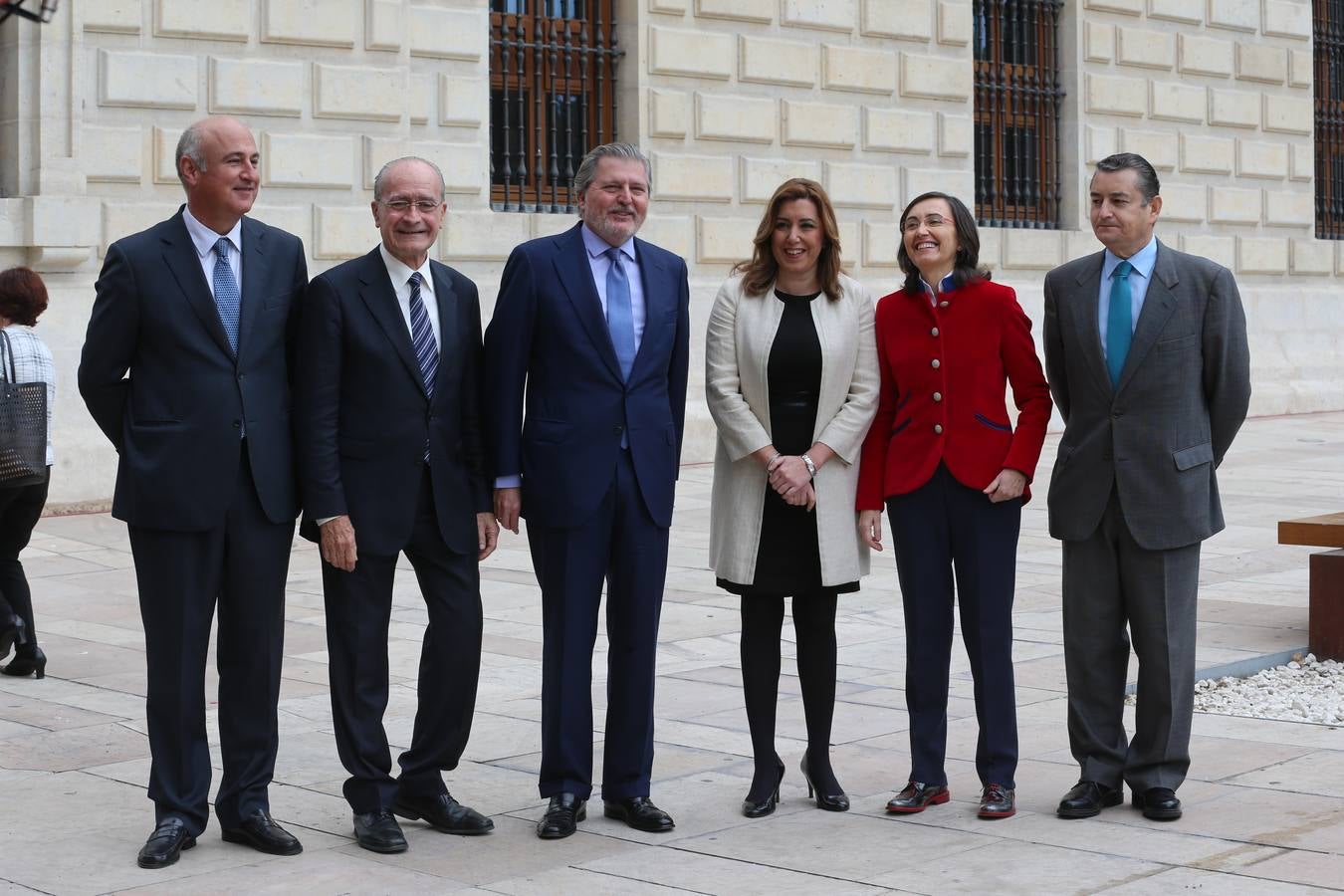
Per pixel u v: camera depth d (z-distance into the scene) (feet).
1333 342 74.90
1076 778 18.10
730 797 17.53
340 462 16.19
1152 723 16.58
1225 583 31.07
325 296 16.03
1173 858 14.99
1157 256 16.75
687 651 25.54
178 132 41.73
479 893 14.39
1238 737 19.81
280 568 16.07
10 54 39.75
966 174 60.44
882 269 58.70
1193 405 16.65
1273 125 72.38
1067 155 64.75
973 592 16.88
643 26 51.49
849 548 16.97
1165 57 67.62
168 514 15.47
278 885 14.66
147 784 18.08
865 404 17.01
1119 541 16.69
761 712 17.02
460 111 47.06
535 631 27.12
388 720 21.02
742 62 53.83
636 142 51.55
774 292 17.17
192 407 15.56
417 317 16.35
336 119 44.55
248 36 42.91
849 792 17.66
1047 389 17.02
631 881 14.69
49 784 18.06
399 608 29.12
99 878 14.83
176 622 15.61
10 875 14.89
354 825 16.05
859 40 57.06
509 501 16.69
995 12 62.69
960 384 16.90
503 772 18.65
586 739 16.58
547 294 16.65
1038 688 22.48
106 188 40.86
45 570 33.35
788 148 55.42
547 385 16.76
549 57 50.24
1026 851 15.35
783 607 17.24
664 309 16.98
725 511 17.13
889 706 21.66
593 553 16.60
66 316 40.14
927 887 14.32
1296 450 56.59
